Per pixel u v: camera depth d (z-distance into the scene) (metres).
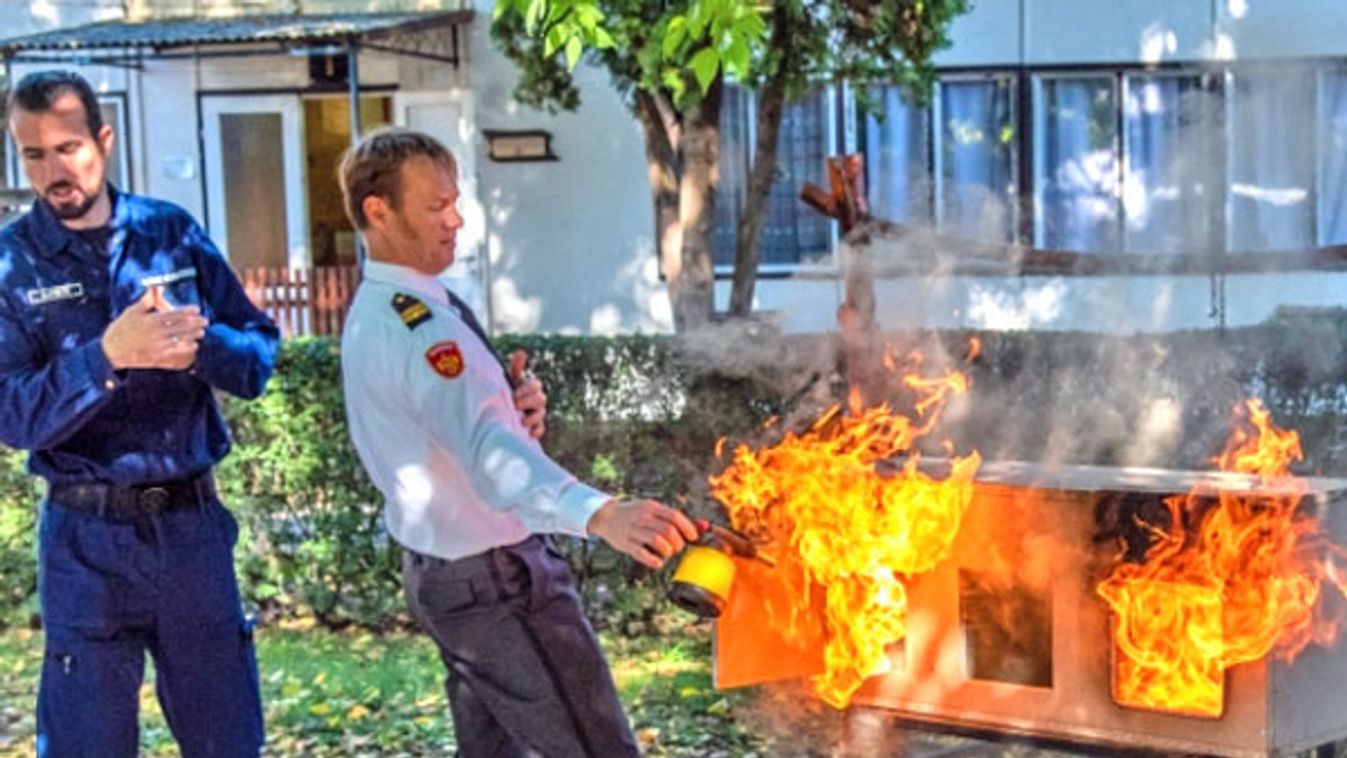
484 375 3.36
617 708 3.54
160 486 3.82
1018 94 13.41
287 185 14.75
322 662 6.79
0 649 7.33
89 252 3.82
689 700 6.01
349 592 7.35
